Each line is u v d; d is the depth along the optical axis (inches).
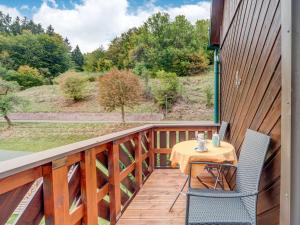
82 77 948.6
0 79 850.1
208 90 798.5
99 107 860.6
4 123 818.2
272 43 70.7
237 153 125.4
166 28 1005.8
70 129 738.8
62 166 58.3
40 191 54.4
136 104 774.5
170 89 815.1
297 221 55.3
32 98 948.0
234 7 137.8
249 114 99.3
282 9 59.8
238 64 124.4
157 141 178.9
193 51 944.3
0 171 39.2
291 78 55.2
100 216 88.1
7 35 1157.1
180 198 121.3
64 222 58.7
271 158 70.7
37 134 714.2
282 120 59.7
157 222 97.4
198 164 100.5
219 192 83.7
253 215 66.8
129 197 118.7
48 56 1174.3
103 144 86.6
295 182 55.1
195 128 178.4
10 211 45.3
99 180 87.7
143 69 927.7
